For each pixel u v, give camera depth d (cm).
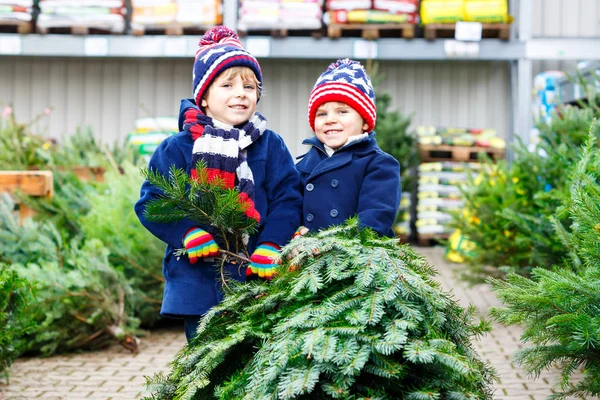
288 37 979
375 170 300
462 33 959
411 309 221
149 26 973
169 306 282
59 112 1072
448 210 607
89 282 484
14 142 714
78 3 968
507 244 563
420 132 995
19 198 532
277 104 1083
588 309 271
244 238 277
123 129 1077
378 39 978
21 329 395
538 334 287
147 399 255
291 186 300
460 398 213
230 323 249
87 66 1073
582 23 1080
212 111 299
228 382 231
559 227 363
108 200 554
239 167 286
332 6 971
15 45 973
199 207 261
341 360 206
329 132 307
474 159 985
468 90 1066
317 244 238
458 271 621
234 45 300
